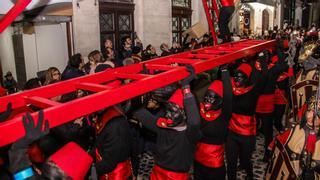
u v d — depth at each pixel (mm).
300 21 27859
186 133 2523
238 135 3785
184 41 8703
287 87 5336
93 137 3307
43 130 1314
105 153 2576
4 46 6012
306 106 2572
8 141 1241
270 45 4422
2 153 1931
